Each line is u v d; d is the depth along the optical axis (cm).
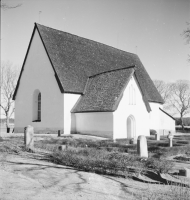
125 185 927
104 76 3694
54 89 3609
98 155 1400
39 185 866
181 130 7456
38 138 2736
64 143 2259
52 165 1238
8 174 997
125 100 3312
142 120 3550
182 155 1827
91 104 3409
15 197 730
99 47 4606
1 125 8394
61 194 779
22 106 4138
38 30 3853
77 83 3681
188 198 773
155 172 1094
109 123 3188
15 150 1691
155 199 760
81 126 3500
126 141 2661
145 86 4488
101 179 999
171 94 7956
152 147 2061
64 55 3862
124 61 4781
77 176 1025
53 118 3606
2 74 5575
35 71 3938
